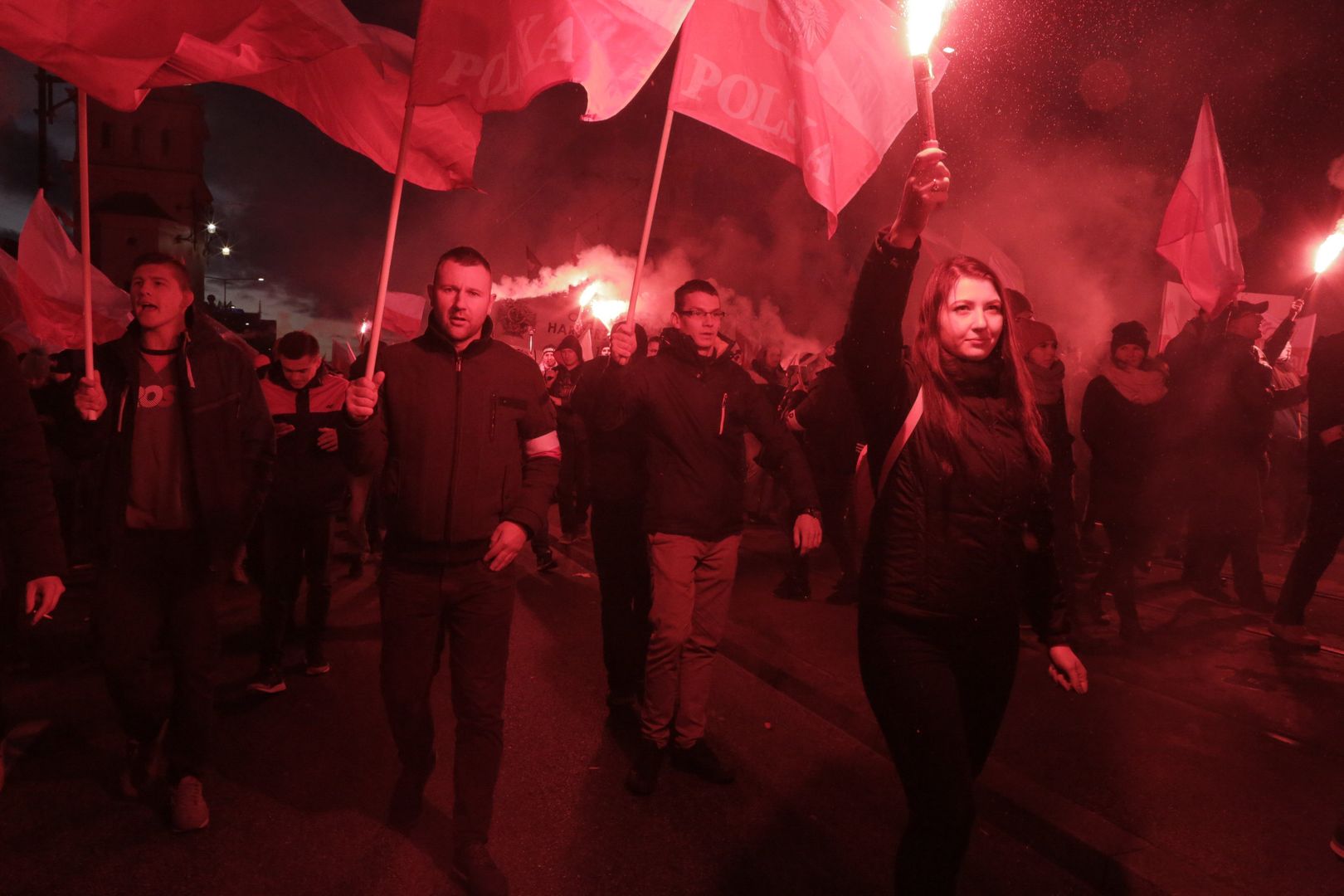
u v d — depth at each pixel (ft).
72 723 15.46
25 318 23.94
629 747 14.89
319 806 12.64
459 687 10.91
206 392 12.05
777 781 13.76
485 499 10.93
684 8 10.28
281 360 17.25
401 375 10.98
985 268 8.68
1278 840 11.62
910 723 8.09
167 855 11.25
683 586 13.23
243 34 11.51
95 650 11.92
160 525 11.92
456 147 14.25
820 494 23.58
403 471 10.86
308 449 17.16
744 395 13.71
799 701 17.39
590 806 12.78
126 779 12.70
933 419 8.37
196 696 11.96
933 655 8.38
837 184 12.48
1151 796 12.79
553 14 10.12
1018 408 8.68
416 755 11.47
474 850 10.39
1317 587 26.35
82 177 11.37
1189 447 22.09
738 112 12.71
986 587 8.38
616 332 13.53
